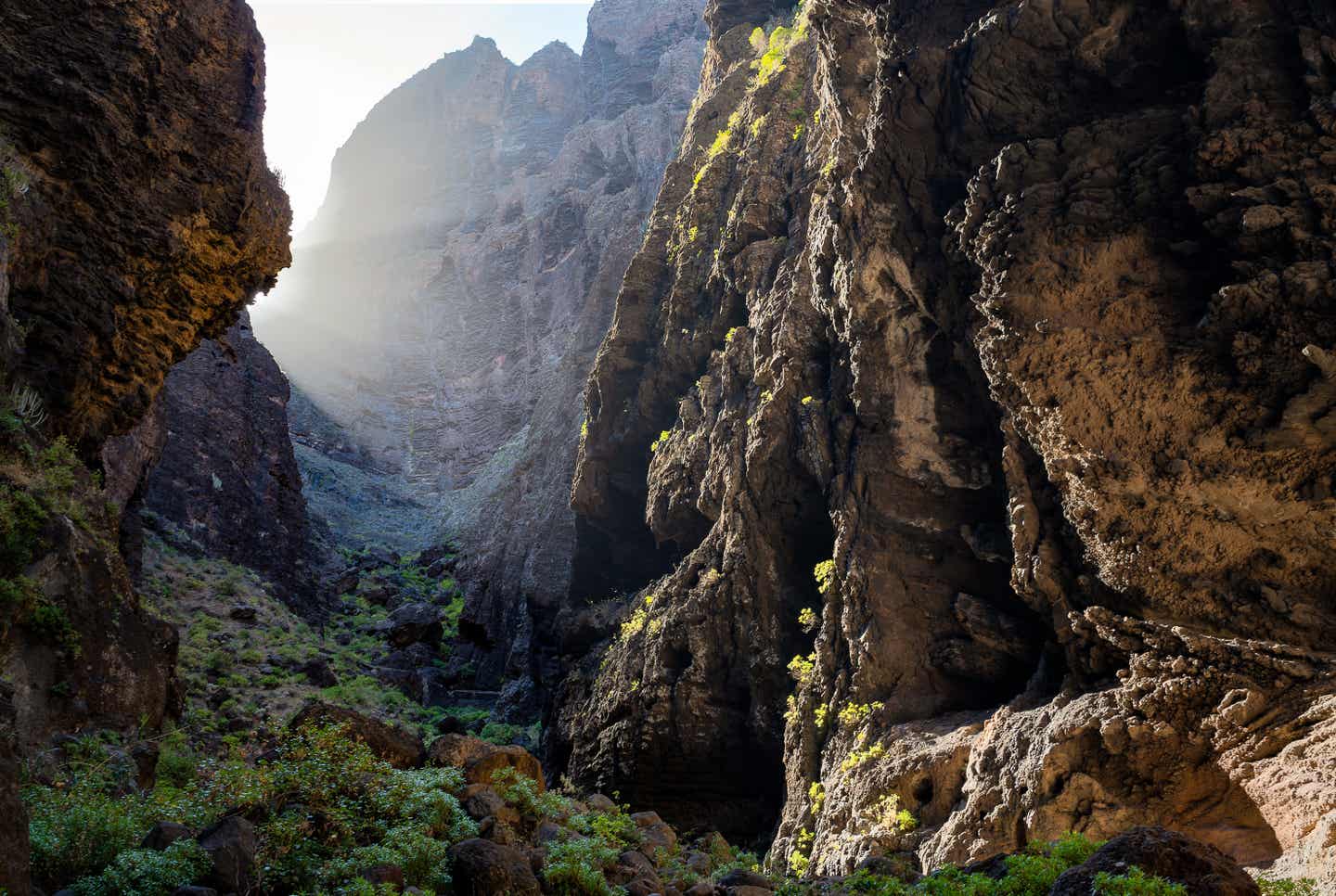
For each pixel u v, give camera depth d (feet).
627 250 194.49
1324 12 53.98
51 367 49.01
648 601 107.86
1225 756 50.93
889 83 73.36
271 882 28.02
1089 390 59.26
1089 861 24.70
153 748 42.78
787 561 92.27
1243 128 54.70
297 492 173.78
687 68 270.67
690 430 111.24
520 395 256.32
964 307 70.95
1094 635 61.52
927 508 76.54
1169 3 58.90
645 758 93.91
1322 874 38.11
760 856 89.45
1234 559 56.49
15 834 22.57
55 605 39.91
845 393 85.25
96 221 51.72
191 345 60.13
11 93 49.01
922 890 30.53
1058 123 65.67
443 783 34.40
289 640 128.26
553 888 30.63
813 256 87.66
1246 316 53.83
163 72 54.70
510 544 172.76
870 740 73.26
